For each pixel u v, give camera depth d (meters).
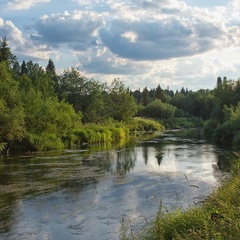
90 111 68.94
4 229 12.89
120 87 81.25
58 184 20.39
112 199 17.06
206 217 9.27
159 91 151.12
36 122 39.47
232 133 47.88
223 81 71.00
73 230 12.78
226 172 23.50
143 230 11.70
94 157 32.28
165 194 17.91
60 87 70.50
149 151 37.28
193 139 54.69
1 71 40.72
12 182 20.77
